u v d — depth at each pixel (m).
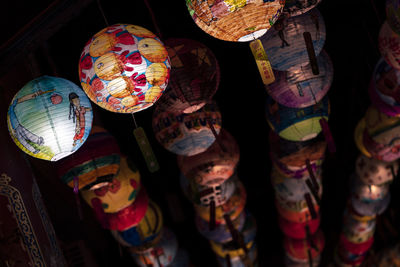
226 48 4.80
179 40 2.44
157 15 4.15
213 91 2.49
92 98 2.06
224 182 3.54
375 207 4.27
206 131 2.79
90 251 4.62
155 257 4.20
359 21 4.33
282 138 3.41
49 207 3.89
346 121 5.47
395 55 2.45
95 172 2.69
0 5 2.12
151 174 5.66
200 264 6.81
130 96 1.99
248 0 1.82
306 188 3.84
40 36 2.27
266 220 6.79
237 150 3.21
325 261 6.72
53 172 3.64
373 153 3.38
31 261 2.43
